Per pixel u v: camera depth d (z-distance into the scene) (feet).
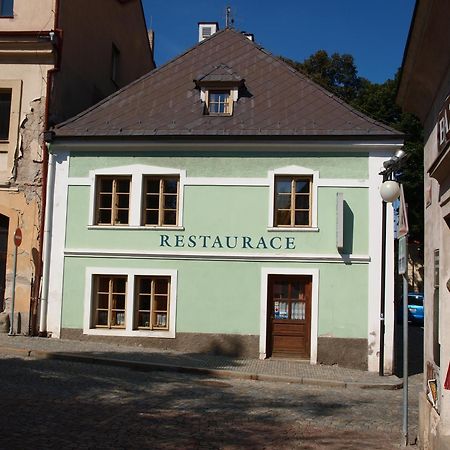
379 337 53.52
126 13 83.61
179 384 40.19
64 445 23.41
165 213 57.57
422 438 25.93
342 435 28.12
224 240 56.03
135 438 25.26
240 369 47.75
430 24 22.98
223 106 60.39
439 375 23.16
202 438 26.07
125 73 84.33
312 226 55.31
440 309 23.26
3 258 59.36
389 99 119.34
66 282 57.26
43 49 59.93
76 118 60.13
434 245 25.66
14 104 59.82
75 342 54.90
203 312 55.72
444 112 22.67
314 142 55.42
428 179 27.84
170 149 57.16
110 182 58.44
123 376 41.73
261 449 24.84
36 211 58.70
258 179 56.18
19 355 47.42
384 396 41.57
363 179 55.16
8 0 62.13
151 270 56.44
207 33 84.84
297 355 55.11
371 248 54.49
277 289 55.88
